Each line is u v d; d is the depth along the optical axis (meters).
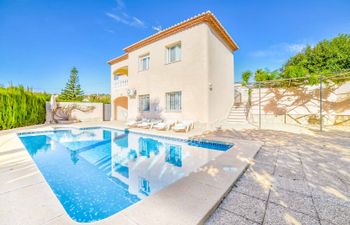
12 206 2.53
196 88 10.95
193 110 11.10
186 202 2.59
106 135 11.59
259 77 15.12
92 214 3.17
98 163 6.22
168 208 2.44
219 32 12.42
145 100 14.30
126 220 2.18
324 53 16.70
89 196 3.84
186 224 2.09
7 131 10.82
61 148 8.46
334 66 15.65
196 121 10.96
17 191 3.00
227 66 14.07
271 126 12.10
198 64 10.85
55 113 17.00
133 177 4.94
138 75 14.60
